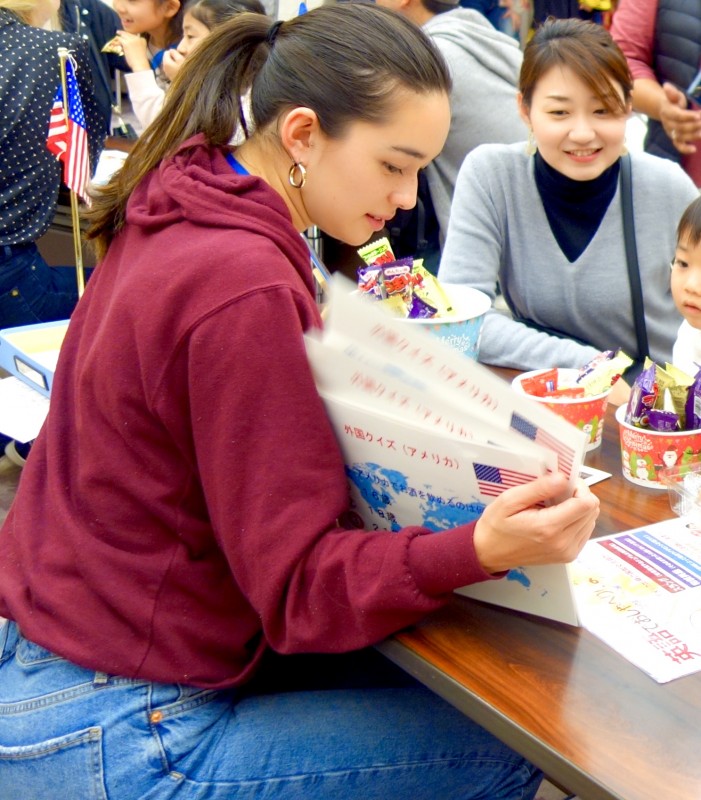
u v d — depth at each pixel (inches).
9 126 105.5
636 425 48.3
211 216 39.9
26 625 43.3
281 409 36.8
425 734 43.3
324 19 42.4
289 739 42.2
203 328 37.0
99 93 171.2
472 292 59.4
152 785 40.8
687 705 33.3
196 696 42.4
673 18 106.5
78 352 44.0
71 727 41.3
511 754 44.9
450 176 109.7
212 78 44.2
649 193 76.7
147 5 151.6
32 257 114.0
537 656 36.1
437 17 108.0
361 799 42.5
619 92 71.4
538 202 78.7
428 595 36.3
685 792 29.7
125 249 43.3
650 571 40.9
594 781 30.2
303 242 41.7
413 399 35.6
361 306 34.0
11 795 43.6
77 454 44.1
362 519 42.6
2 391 75.5
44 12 113.4
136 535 41.8
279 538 37.2
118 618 41.9
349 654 51.1
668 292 79.6
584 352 69.2
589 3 136.3
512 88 108.4
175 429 39.4
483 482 36.3
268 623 38.9
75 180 96.5
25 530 44.9
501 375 70.4
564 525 34.1
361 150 41.6
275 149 43.5
